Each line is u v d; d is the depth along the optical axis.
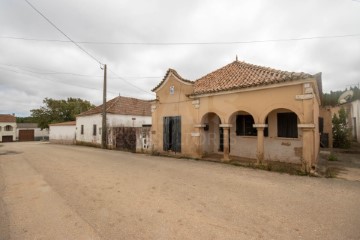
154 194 5.57
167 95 13.00
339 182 6.67
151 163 10.17
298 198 5.24
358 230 3.66
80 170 8.59
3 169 9.02
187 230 3.68
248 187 6.16
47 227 3.82
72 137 26.73
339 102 20.45
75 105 41.56
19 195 5.55
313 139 7.99
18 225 3.91
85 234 3.57
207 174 7.78
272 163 9.38
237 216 4.23
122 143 17.05
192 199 5.19
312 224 3.88
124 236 3.49
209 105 10.91
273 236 3.47
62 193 5.69
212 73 13.55
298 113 7.99
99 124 21.55
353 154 12.73
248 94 9.42
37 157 12.65
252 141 10.95
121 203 4.95
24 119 66.12
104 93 19.20
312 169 7.68
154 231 3.65
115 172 8.17
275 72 9.59
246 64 12.34
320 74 8.13
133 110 23.84
